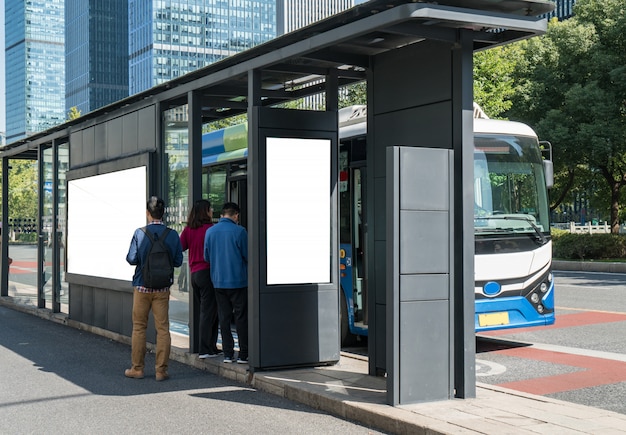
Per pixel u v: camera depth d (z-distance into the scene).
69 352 10.46
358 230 10.38
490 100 31.53
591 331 11.41
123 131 11.37
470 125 6.52
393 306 6.24
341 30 6.53
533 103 32.50
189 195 9.33
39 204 15.41
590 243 26.73
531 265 10.05
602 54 30.97
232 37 151.88
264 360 8.00
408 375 6.30
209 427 6.21
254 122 7.99
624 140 30.09
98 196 11.89
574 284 19.44
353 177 10.51
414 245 6.34
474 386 6.57
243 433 6.00
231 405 7.00
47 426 6.34
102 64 189.25
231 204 8.58
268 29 156.12
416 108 7.04
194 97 9.34
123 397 7.45
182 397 7.41
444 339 6.46
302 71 8.32
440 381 6.44
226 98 10.03
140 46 149.38
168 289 8.41
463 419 5.75
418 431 5.61
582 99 30.45
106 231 11.62
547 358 9.30
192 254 9.02
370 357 7.76
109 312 11.95
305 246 8.24
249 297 8.02
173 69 146.12
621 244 26.67
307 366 8.24
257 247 7.98
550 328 11.80
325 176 8.37
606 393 7.38
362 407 6.23
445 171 6.48
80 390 7.81
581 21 32.78
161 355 8.30
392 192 6.26
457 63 6.52
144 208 10.43
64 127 13.80
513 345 10.34
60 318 13.92
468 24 6.10
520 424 5.59
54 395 7.58
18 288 17.28
